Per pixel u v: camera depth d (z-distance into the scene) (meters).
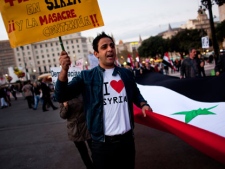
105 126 2.30
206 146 2.38
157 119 2.73
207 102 3.84
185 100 4.22
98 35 2.45
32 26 2.84
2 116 13.26
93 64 8.89
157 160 4.27
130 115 2.38
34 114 12.19
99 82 2.33
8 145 6.54
